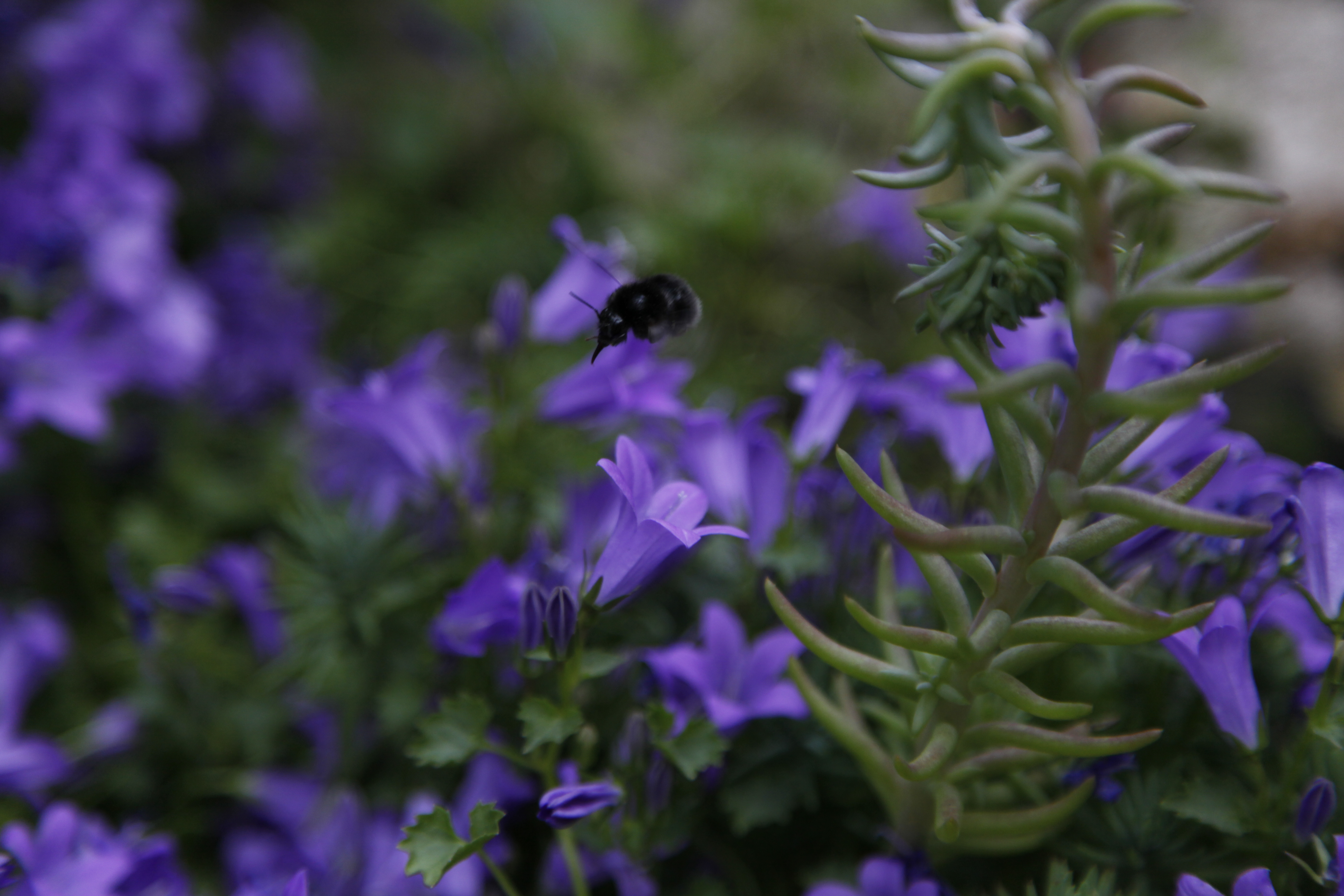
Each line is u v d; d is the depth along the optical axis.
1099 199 0.33
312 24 0.94
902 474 0.47
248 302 0.69
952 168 0.34
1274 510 0.40
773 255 0.74
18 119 0.69
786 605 0.37
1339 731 0.37
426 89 0.92
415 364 0.43
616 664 0.39
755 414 0.42
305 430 0.63
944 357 0.43
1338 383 0.53
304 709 0.47
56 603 0.55
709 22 0.95
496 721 0.43
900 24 0.89
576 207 0.81
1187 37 0.68
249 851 0.47
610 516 0.42
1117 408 0.34
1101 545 0.35
